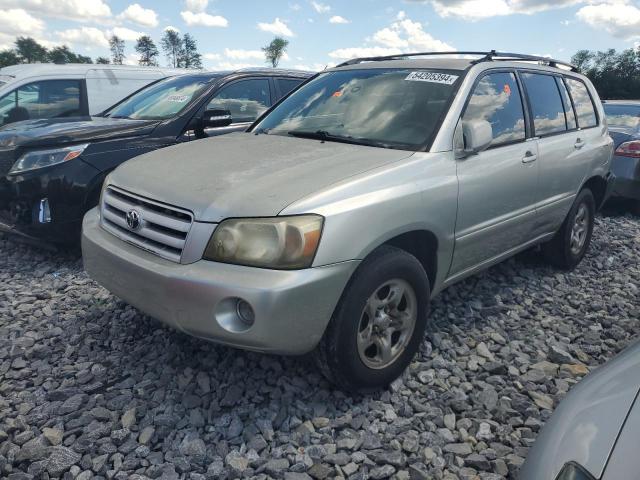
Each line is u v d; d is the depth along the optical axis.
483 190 3.39
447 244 3.18
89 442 2.47
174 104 5.55
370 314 2.77
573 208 4.71
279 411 2.73
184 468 2.33
